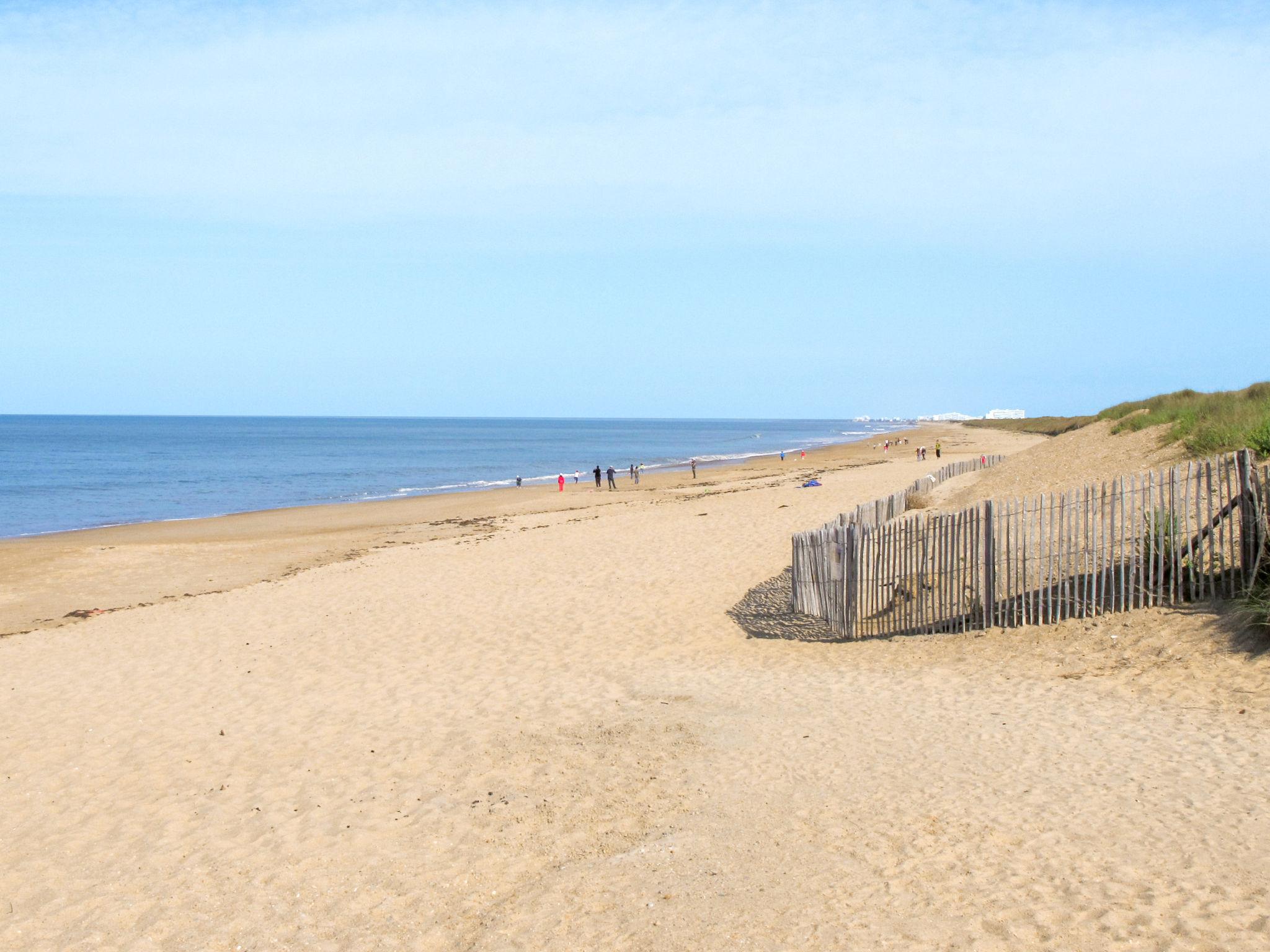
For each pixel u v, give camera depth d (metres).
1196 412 17.66
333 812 7.26
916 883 5.16
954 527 11.02
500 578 17.89
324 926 5.53
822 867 5.48
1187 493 9.30
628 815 6.67
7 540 31.88
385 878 6.08
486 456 99.38
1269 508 8.59
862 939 4.64
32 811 7.75
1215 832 5.32
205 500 49.22
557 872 5.89
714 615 14.02
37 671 12.88
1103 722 7.45
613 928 5.08
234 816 7.34
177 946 5.42
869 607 11.77
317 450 111.12
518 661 12.02
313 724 9.70
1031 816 5.85
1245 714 7.11
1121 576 9.62
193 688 11.53
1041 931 4.54
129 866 6.55
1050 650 9.50
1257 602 8.32
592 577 17.34
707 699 9.58
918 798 6.34
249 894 5.99
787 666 10.82
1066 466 19.41
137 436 152.25
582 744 8.38
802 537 13.01
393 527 32.75
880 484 32.38
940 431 140.88
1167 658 8.50
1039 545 10.25
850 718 8.40
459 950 5.14
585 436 170.75
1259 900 4.55
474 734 8.93
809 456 79.00
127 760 8.91
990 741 7.36
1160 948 4.27
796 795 6.66
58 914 5.91
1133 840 5.36
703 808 6.61
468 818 6.92
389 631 14.16
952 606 11.04
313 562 23.95
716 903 5.20
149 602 19.64
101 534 33.69
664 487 46.31
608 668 11.40
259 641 14.00
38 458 90.12
